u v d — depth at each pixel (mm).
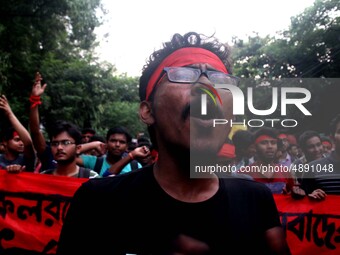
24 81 14492
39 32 14109
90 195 997
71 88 15758
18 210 3236
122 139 4090
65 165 3396
